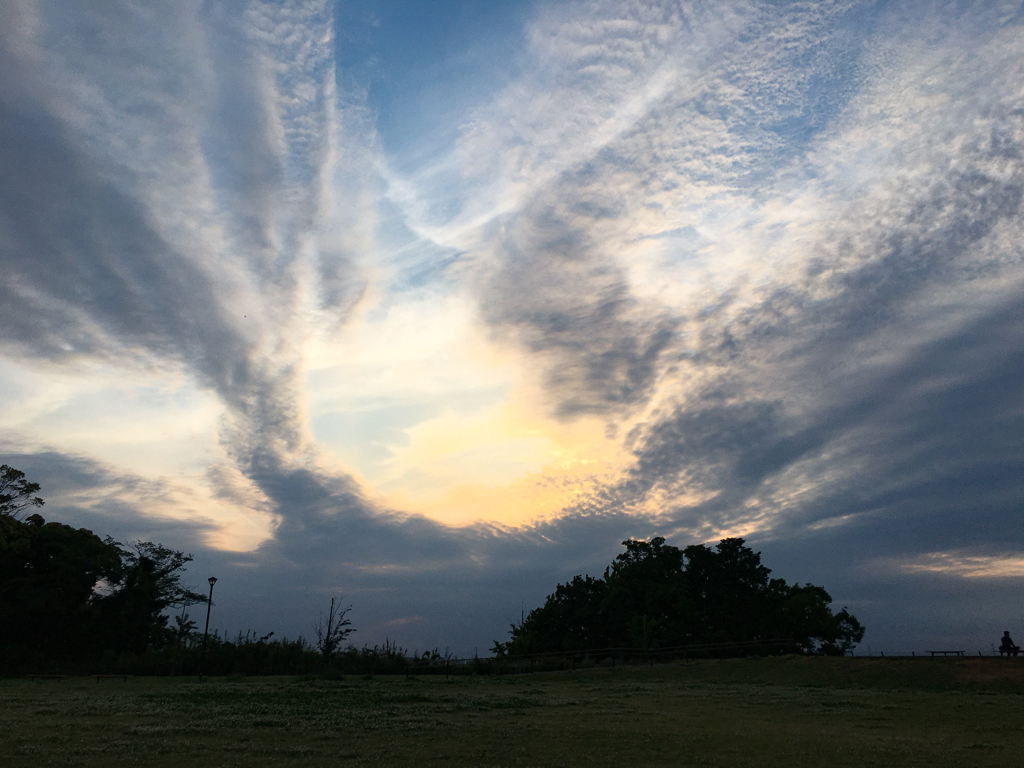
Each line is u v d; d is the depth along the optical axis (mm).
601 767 11953
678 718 19531
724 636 52750
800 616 54375
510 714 20141
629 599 57094
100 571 50281
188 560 56812
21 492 50844
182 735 14734
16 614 45875
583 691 30172
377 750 13328
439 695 26469
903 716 20484
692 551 58125
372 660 44469
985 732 17375
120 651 50688
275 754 12648
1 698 23391
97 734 14547
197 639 44906
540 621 61531
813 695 27719
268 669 42906
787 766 12250
